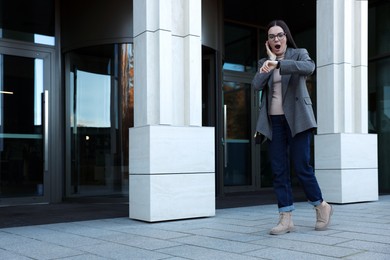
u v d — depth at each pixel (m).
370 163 7.77
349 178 7.46
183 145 5.53
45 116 8.10
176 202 5.45
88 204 7.77
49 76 8.23
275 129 4.45
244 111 10.95
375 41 10.25
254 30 11.25
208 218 5.68
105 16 7.80
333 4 7.57
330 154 7.51
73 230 4.88
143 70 5.57
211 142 5.77
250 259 3.34
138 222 5.43
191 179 5.58
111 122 8.02
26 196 7.89
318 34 7.79
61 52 8.38
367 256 3.39
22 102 7.99
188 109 5.71
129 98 7.92
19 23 8.04
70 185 8.23
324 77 7.68
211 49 8.55
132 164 5.67
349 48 7.64
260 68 4.30
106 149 8.04
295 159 4.43
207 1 8.33
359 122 7.73
